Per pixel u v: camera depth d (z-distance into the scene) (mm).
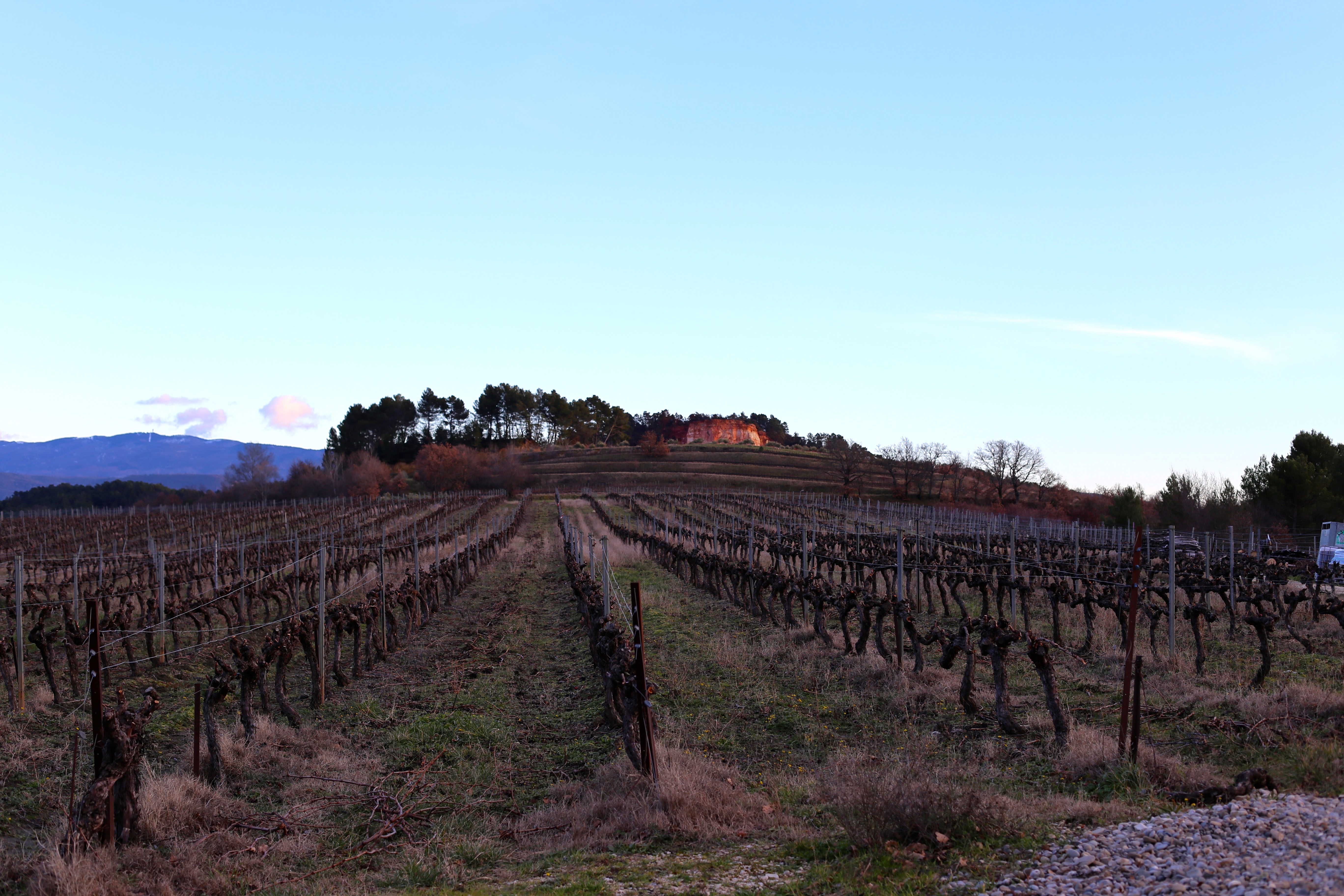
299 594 31625
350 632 19109
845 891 7051
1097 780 9914
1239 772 9758
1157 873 6453
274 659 14992
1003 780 10422
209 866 9016
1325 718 11875
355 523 69375
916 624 24328
